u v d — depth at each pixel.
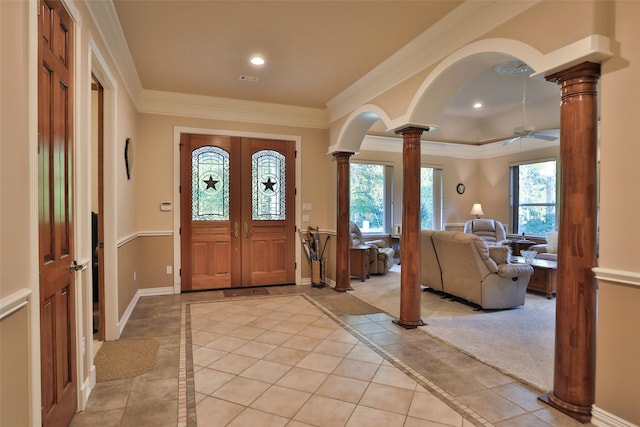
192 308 4.26
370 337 3.33
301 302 4.55
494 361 2.81
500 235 7.81
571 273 2.08
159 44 3.35
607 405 1.94
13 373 1.23
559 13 2.09
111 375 2.56
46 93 1.63
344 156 5.18
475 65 2.90
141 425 1.98
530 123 7.23
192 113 5.01
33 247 1.37
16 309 1.24
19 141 1.29
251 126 5.32
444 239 4.48
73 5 1.97
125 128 3.78
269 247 5.48
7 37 1.20
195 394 2.31
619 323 1.89
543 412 2.11
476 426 1.97
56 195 1.76
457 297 4.73
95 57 2.52
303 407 2.16
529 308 4.29
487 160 8.64
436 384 2.44
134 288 4.40
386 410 2.13
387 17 2.87
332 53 3.56
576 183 2.06
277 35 3.18
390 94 3.88
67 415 1.93
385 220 8.07
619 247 1.88
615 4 1.90
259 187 5.39
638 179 1.81
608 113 1.92
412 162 3.58
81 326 2.12
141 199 4.80
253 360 2.83
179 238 4.99
